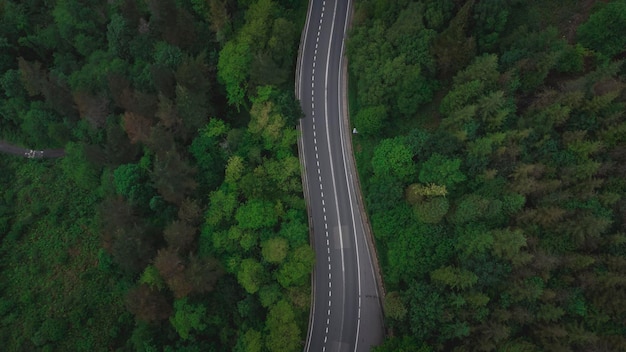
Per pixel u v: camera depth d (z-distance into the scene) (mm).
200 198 89125
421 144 78312
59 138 118688
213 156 92000
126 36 107562
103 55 113750
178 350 83750
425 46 81312
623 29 72750
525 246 69562
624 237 65062
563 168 70062
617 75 74562
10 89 120875
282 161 87500
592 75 70625
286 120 89062
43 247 113938
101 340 100250
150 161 95250
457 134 74875
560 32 81562
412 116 87375
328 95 99000
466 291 70562
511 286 68312
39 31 123688
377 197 81188
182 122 91062
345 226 90812
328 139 96188
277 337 77375
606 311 65438
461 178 73125
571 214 68438
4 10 126125
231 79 91125
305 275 84438
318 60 101312
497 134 71938
